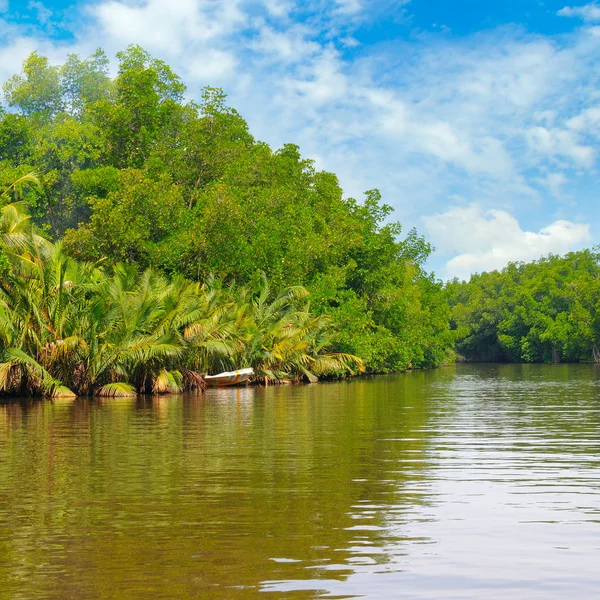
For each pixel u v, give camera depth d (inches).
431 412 967.6
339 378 2213.3
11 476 480.1
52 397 1285.7
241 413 957.2
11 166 2218.3
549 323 4596.5
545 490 432.1
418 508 386.9
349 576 279.9
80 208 2292.1
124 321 1363.2
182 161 2081.7
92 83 2566.4
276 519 364.5
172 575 281.9
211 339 1533.0
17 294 1301.7
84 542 325.7
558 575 281.3
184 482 458.0
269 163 2241.6
